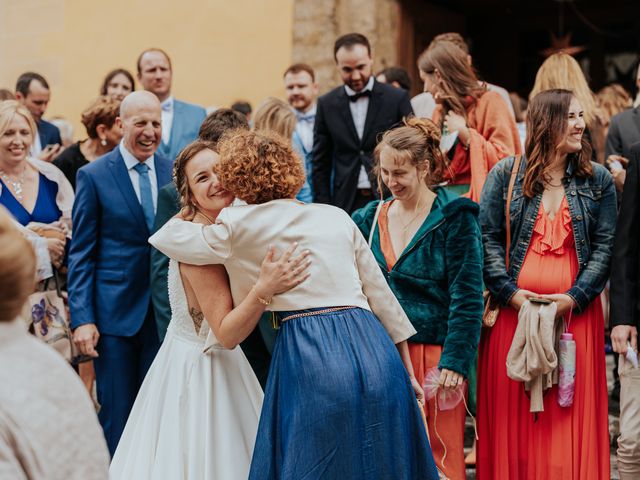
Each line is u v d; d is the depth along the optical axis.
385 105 6.40
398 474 3.34
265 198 3.51
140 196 5.00
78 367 6.41
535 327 4.22
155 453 3.72
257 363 4.64
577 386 4.32
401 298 4.21
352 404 3.30
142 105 4.95
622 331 4.31
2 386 2.14
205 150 3.81
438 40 6.01
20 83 7.59
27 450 2.12
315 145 6.64
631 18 10.63
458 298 4.10
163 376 3.78
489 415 4.49
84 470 2.19
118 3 10.34
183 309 3.75
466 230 4.14
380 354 3.41
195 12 9.90
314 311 3.42
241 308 3.43
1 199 5.25
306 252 3.41
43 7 10.77
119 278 4.93
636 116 6.16
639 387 4.32
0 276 2.16
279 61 9.45
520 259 4.44
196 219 3.83
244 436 3.69
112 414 4.92
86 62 10.55
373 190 6.30
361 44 6.38
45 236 5.26
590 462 4.28
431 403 4.19
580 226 4.38
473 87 5.58
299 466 3.26
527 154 4.45
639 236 4.37
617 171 5.57
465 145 5.44
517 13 11.12
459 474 4.23
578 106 4.36
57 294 5.23
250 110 8.86
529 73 11.15
